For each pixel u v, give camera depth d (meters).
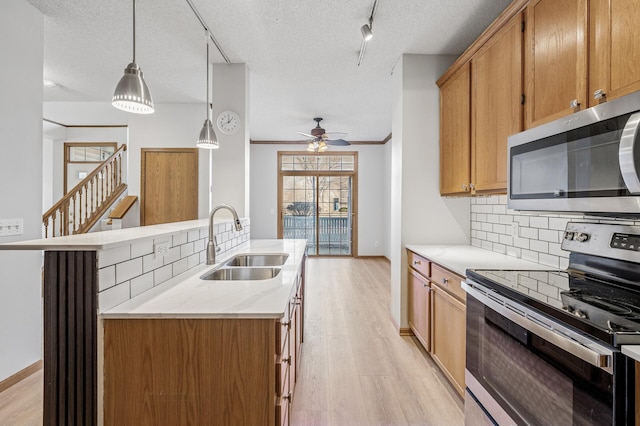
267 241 3.47
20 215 2.26
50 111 5.50
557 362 1.05
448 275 2.16
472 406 1.62
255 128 6.08
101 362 1.21
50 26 2.58
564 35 1.52
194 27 2.59
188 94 4.18
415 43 2.84
